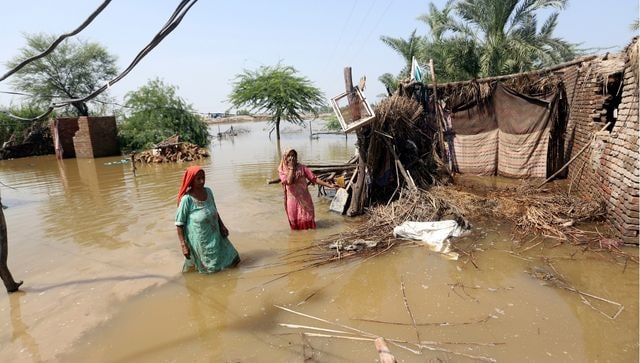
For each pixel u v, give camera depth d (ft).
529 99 32.48
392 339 11.87
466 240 19.48
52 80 103.81
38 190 41.39
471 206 24.31
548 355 10.80
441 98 37.73
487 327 12.23
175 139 69.87
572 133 29.89
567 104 31.45
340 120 24.67
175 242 21.67
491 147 35.63
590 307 13.03
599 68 23.68
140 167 57.62
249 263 18.30
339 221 24.34
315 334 12.37
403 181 26.84
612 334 11.58
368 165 25.48
